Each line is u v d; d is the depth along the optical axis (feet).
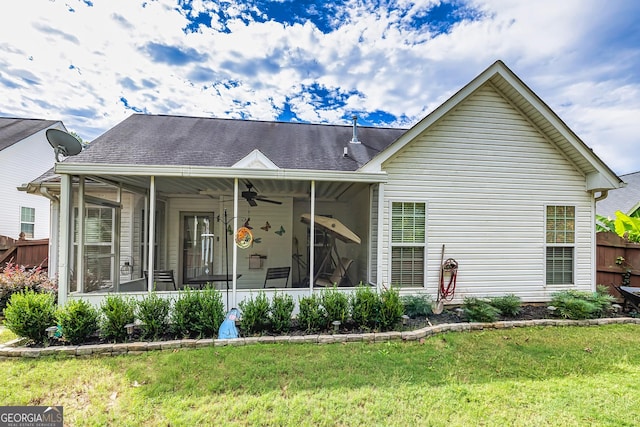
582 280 23.13
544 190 22.91
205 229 28.30
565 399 10.42
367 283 21.74
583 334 16.53
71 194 16.71
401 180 21.45
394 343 14.88
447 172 21.90
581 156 22.25
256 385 11.06
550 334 16.51
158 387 10.87
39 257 25.49
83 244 17.52
